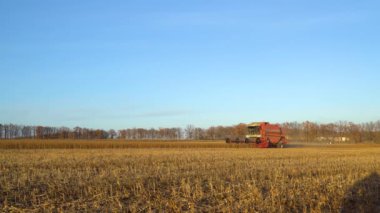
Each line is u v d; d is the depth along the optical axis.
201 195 15.81
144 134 135.00
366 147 64.81
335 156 36.41
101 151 40.44
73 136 120.00
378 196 17.09
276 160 30.75
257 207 14.34
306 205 15.29
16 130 115.06
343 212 14.77
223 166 25.80
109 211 13.51
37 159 28.89
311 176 21.77
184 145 56.91
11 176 19.89
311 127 110.06
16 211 13.34
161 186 17.98
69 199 15.08
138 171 22.22
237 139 56.38
